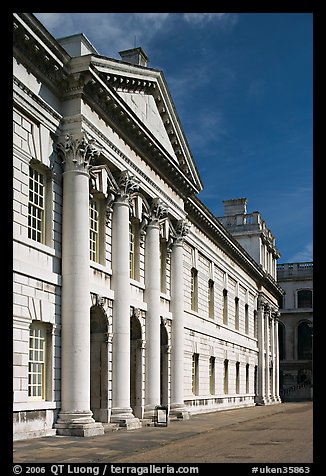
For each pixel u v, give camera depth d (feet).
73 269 77.82
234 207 235.81
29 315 70.85
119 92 96.27
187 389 130.82
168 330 117.08
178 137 118.73
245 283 200.23
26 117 73.61
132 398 101.04
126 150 95.96
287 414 146.20
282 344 296.10
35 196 76.38
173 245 121.60
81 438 72.33
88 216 80.94
